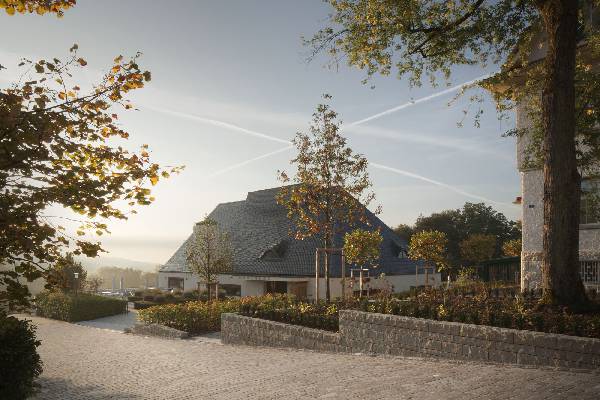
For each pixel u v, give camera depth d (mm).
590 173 16906
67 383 10578
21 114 5480
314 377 9258
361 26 15969
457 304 12812
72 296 30344
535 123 16500
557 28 12625
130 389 9516
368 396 7238
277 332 16000
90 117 5992
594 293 14602
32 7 5945
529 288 18266
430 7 15992
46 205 5832
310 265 33594
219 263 30406
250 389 8555
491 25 15305
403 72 17172
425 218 59844
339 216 23844
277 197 24625
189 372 11109
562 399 6301
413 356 11852
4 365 6984
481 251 40969
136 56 6086
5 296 5820
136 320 29094
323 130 23641
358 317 13617
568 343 9031
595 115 15180
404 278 36688
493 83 16469
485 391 6996
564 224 12156
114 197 6004
